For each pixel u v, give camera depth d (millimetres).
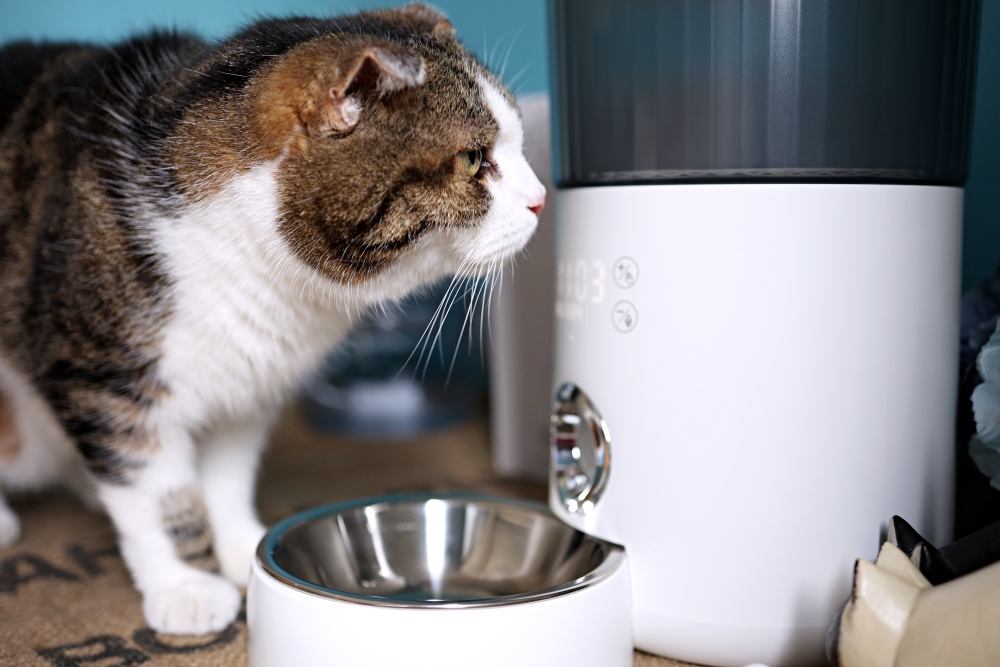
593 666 765
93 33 1713
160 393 960
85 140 960
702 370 757
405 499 1014
